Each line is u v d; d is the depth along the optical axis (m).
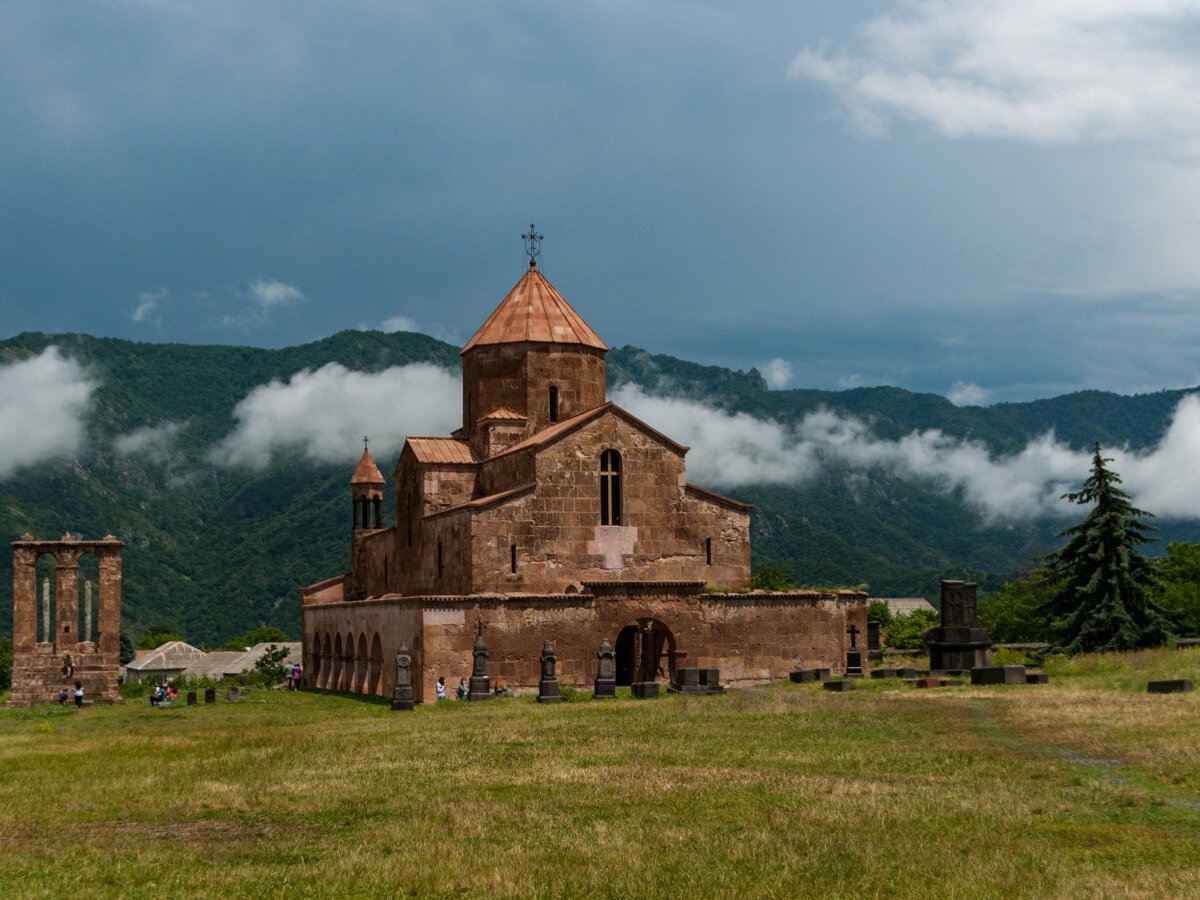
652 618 57.75
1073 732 31.92
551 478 59.19
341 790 26.94
